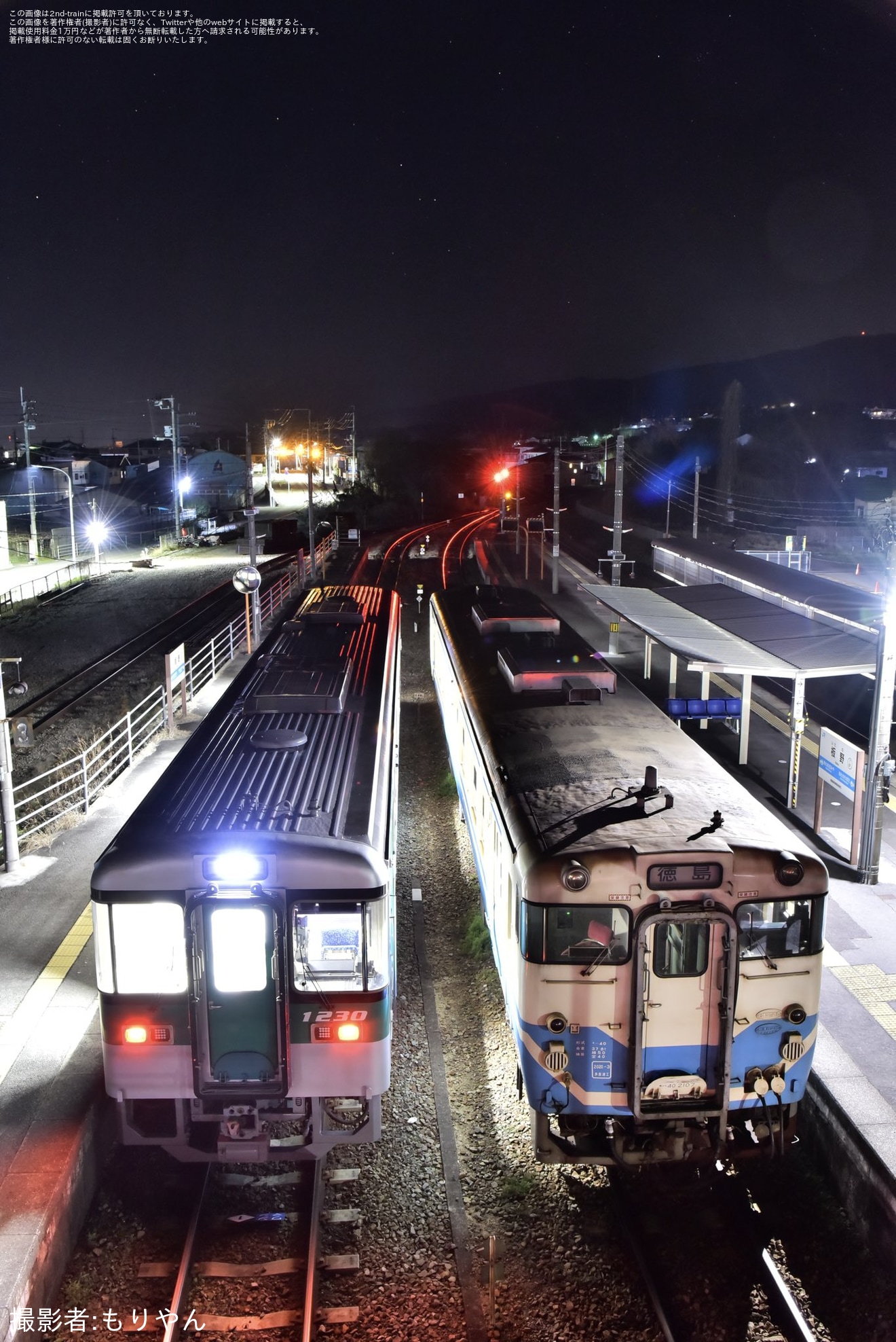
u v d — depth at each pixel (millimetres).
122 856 8484
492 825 11461
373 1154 9727
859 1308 7840
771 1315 7828
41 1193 8117
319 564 57250
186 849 8477
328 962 8570
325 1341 7609
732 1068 8719
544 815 9641
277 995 8469
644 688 28594
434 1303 7996
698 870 8508
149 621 41469
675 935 8570
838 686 28844
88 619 41906
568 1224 8828
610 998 8648
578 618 40781
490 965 13266
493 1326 7777
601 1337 7664
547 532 73375
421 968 13398
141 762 20047
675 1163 9516
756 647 19969
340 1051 8625
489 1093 10727
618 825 9078
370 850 8672
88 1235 8633
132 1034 8609
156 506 81938
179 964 8539
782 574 32062
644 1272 8141
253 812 9219
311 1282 7988
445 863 16672
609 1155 9016
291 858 8438
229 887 8406
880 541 56312
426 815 18891
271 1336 7656
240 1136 8695
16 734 14852
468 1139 10047
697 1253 8484
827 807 18500
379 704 12922
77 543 66750
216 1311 7871
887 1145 8648
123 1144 9148
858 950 12812
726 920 8453
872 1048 10492
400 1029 11961
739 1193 9250
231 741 11492
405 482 119312
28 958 12211
